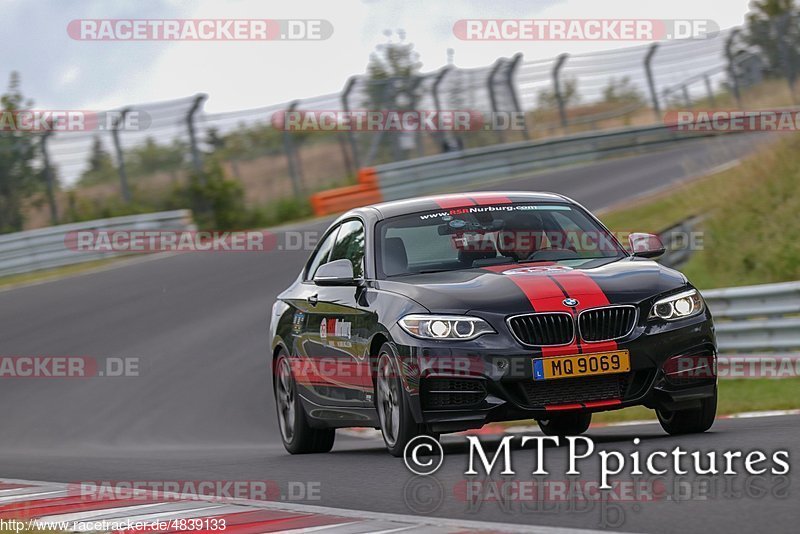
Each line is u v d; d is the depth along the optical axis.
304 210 97.69
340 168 100.69
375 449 28.22
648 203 76.19
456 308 21.89
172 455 30.86
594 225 25.89
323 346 26.30
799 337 39.00
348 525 14.55
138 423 42.50
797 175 58.34
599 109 117.44
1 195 85.62
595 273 22.84
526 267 23.50
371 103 97.25
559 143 108.88
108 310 62.75
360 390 24.59
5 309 65.25
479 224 25.45
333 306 25.91
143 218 81.81
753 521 13.19
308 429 28.39
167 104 91.00
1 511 18.03
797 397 32.78
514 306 21.66
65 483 22.64
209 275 69.62
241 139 97.19
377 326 23.19
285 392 29.50
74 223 87.06
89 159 89.00
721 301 42.59
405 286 23.39
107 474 24.75
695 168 76.25
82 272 75.12
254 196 97.25
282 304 29.95
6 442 40.94
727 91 111.19
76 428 42.50
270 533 14.23
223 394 46.28
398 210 26.44
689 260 61.41
